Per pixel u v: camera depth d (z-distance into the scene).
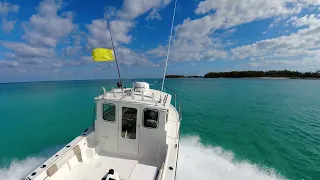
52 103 21.52
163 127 5.18
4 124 13.62
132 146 5.53
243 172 7.05
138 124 5.33
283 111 17.33
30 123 13.81
